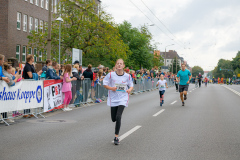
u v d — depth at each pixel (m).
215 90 32.78
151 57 64.69
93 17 37.84
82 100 15.56
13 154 5.88
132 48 63.47
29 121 10.21
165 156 5.80
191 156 5.83
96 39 37.84
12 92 9.84
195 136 7.76
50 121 10.22
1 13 38.53
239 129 8.84
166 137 7.61
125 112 12.79
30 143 6.86
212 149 6.41
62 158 5.62
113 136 7.70
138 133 8.12
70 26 37.66
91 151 6.16
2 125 9.38
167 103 17.02
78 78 14.85
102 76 18.39
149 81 30.94
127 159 5.58
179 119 10.78
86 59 46.69
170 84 43.47
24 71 11.22
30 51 44.12
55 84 12.67
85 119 10.72
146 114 12.14
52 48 37.06
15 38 40.16
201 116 11.61
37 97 11.28
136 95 23.72
